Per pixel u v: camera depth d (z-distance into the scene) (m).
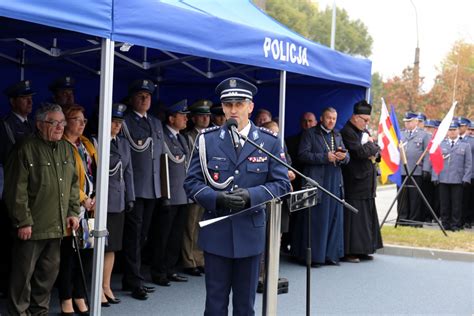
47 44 6.39
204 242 3.96
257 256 3.98
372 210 8.34
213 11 5.88
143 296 5.83
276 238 3.86
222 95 4.00
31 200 4.54
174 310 5.55
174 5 4.82
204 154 3.98
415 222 11.40
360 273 7.55
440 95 34.38
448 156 11.40
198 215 6.79
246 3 7.23
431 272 7.78
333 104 8.73
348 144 7.98
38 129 4.60
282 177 3.95
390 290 6.77
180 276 6.62
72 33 4.77
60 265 5.09
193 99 9.08
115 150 5.41
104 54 4.30
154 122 6.05
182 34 4.87
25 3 3.71
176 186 6.29
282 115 6.44
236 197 3.72
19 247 4.55
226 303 4.00
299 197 3.92
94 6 4.16
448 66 35.16
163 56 7.62
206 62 7.90
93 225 4.93
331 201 7.76
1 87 6.89
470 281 7.35
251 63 5.71
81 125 5.02
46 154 4.59
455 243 9.38
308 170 7.67
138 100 5.93
